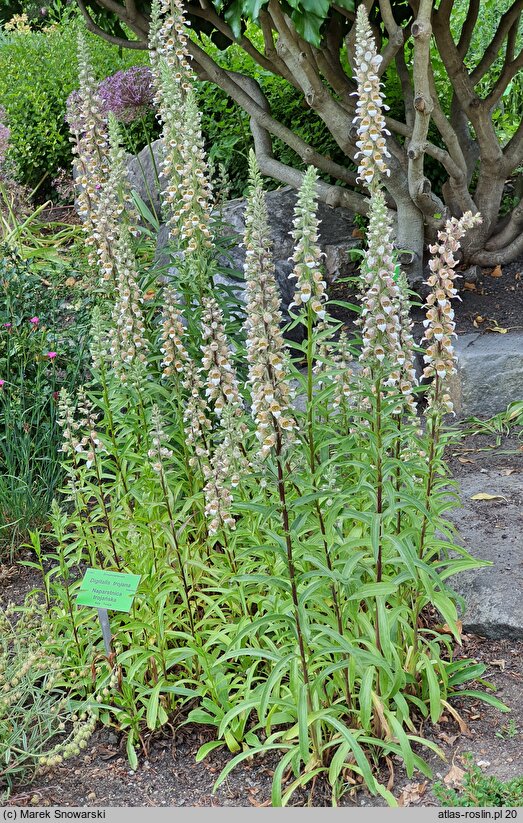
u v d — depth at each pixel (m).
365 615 3.22
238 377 4.33
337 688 3.23
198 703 3.43
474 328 6.04
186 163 4.07
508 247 6.52
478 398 5.62
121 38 6.95
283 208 6.96
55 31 11.38
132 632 3.56
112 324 4.21
